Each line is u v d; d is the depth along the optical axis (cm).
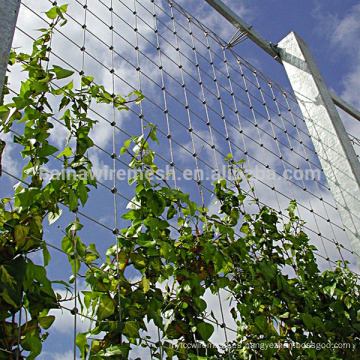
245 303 198
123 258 161
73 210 146
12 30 127
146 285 158
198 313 171
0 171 135
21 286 123
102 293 147
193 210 178
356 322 231
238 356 195
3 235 131
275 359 190
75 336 130
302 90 331
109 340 142
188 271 181
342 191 287
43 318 130
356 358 219
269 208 238
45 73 164
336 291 231
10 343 121
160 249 163
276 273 209
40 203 140
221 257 181
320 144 308
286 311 211
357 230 274
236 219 212
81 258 145
